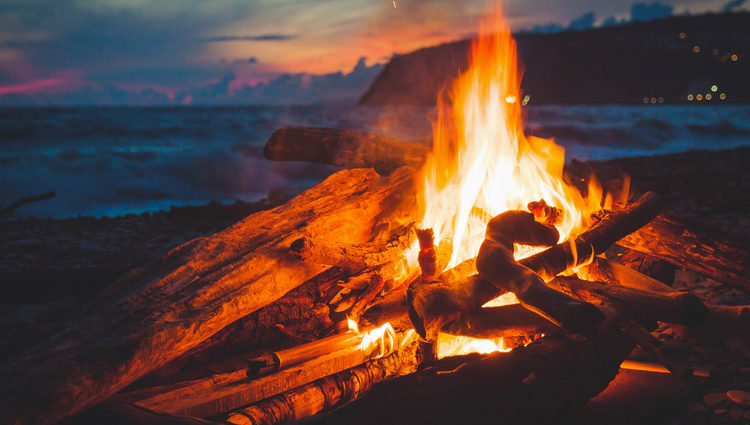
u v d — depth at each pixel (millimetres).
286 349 2949
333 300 3309
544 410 2381
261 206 8953
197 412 2461
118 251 6438
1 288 4090
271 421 2611
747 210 8438
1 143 27703
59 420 2086
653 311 2658
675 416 2842
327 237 3375
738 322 3396
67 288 4258
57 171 16797
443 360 2729
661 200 3453
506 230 2900
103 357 2236
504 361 2449
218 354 2990
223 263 2951
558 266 2965
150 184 15664
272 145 5645
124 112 68438
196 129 36344
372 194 3797
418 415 2289
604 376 2543
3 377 2121
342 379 2953
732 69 134125
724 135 31062
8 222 8266
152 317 2486
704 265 3621
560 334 2629
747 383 3070
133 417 2240
